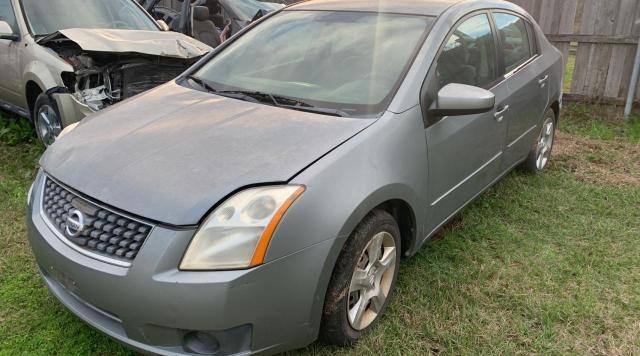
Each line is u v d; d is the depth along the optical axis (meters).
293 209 2.05
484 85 3.36
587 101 7.02
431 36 2.96
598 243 3.58
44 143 4.83
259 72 3.13
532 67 4.02
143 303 1.97
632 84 6.39
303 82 2.93
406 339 2.60
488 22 3.54
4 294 2.86
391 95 2.67
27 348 2.49
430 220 2.91
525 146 4.14
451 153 2.94
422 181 2.70
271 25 3.54
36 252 2.37
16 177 4.36
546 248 3.49
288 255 2.03
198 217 1.98
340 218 2.16
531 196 4.28
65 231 2.22
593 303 2.91
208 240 1.97
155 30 5.59
